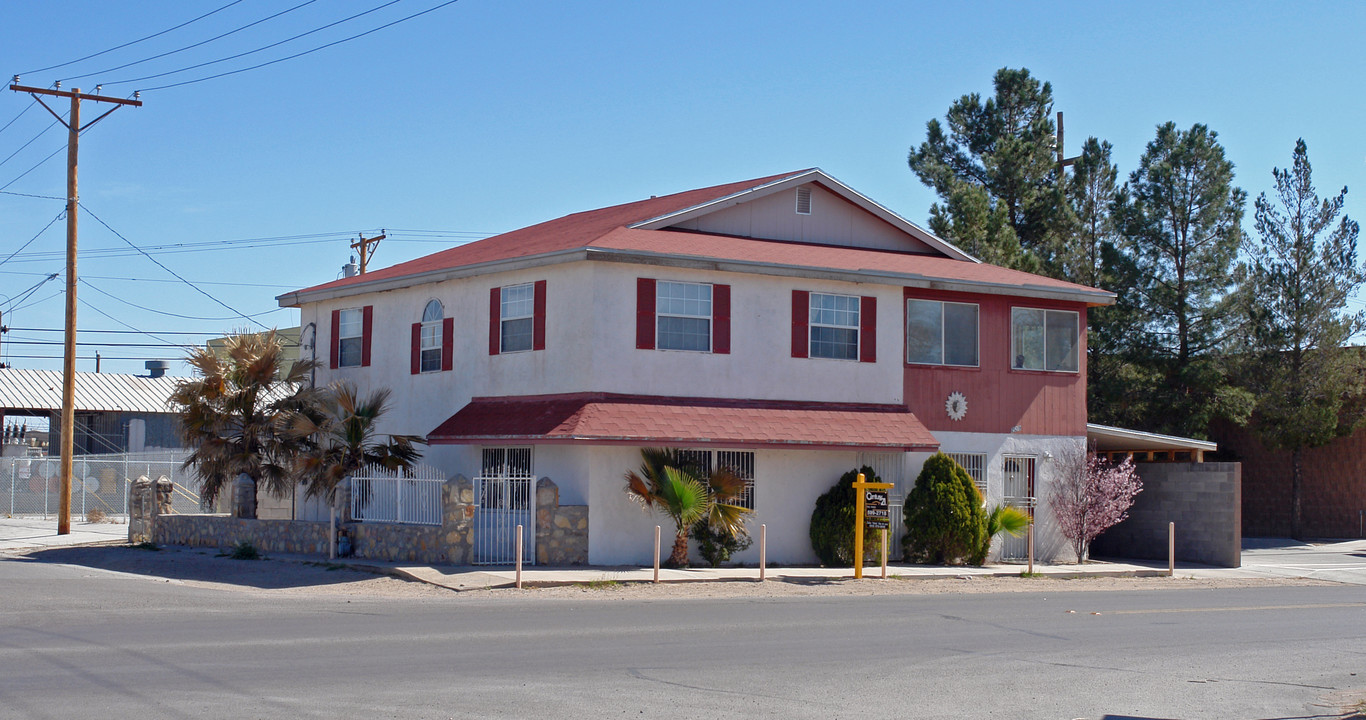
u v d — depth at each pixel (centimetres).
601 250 2302
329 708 938
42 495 4009
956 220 4147
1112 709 1046
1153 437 2884
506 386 2466
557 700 995
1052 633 1516
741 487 2273
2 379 4525
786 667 1189
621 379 2323
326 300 2948
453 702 974
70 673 1061
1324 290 3775
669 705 991
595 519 2239
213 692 988
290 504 2927
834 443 2373
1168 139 4022
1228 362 3906
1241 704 1090
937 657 1283
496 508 2186
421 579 1930
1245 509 4078
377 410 2411
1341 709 1073
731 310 2439
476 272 2519
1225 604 1959
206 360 2561
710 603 1775
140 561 2288
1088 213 4306
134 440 4641
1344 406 3834
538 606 1681
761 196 2761
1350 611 1881
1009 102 4597
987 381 2691
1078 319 2820
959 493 2488
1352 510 3850
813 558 2461
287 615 1518
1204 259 3941
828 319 2541
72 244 3122
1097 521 2697
